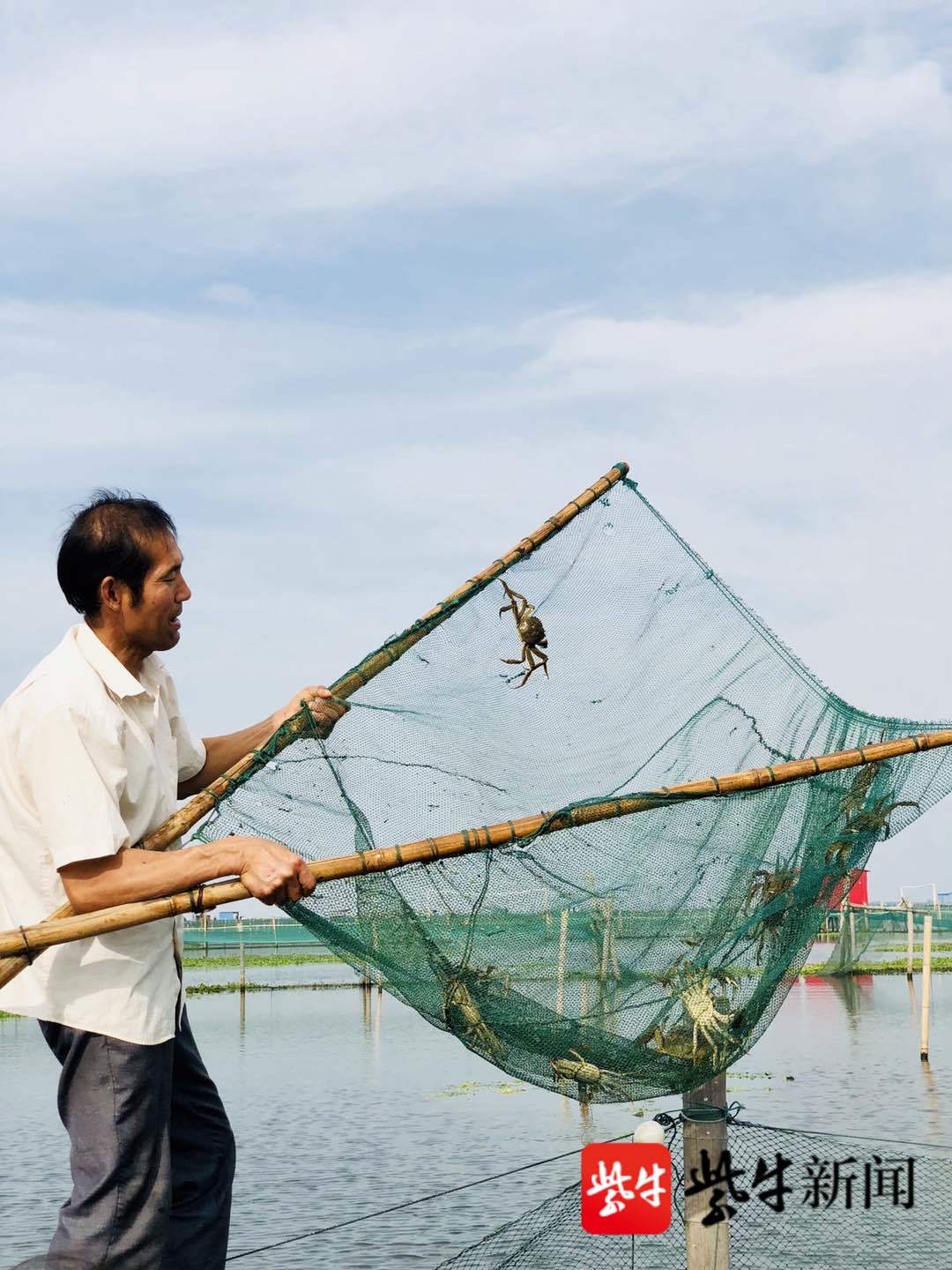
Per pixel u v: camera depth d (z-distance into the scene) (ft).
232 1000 97.19
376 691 15.61
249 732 14.55
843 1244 19.80
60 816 11.74
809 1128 37.32
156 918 11.82
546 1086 14.21
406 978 13.70
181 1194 13.07
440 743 15.35
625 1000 13.87
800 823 14.26
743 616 16.93
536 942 13.82
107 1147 11.95
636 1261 18.07
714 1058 14.03
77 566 12.34
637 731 16.83
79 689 12.09
